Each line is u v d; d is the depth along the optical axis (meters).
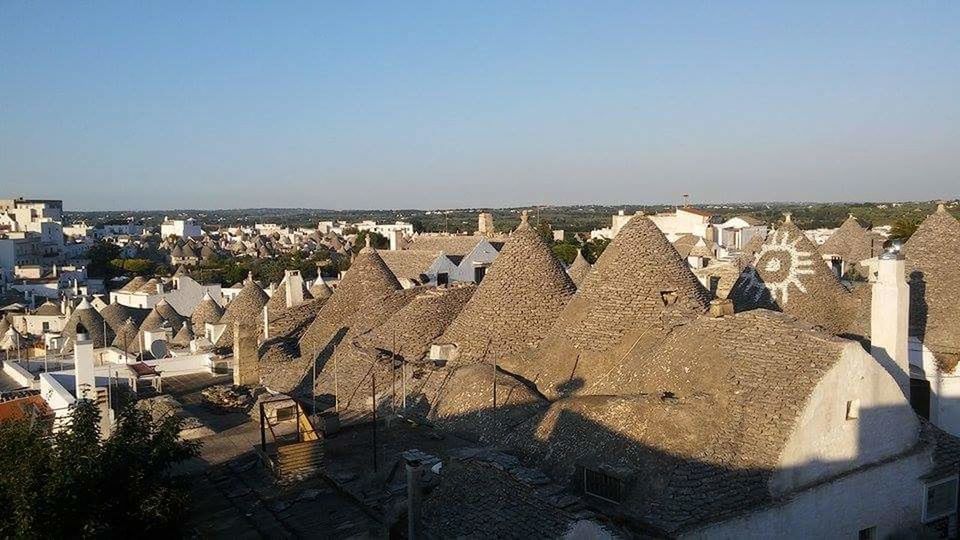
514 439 18.70
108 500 15.01
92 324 52.12
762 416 15.59
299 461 19.48
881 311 19.67
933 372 22.70
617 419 16.50
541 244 26.12
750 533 14.65
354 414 24.28
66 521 14.24
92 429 16.09
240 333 30.97
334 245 173.38
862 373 16.33
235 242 193.62
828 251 44.62
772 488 14.94
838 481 15.94
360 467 19.27
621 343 21.12
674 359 18.02
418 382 24.06
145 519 15.25
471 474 16.47
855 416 16.34
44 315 72.19
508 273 25.66
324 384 28.14
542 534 14.08
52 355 47.78
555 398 21.00
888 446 17.06
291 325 38.50
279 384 30.69
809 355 16.22
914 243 26.22
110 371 33.56
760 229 77.44
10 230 143.25
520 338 24.59
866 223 94.69
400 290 33.91
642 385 18.45
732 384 16.31
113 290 98.94
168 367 35.62
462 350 25.17
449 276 52.16
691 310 21.08
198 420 25.64
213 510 18.06
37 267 113.38
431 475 17.42
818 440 15.68
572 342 22.14
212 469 20.94
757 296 26.50
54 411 25.84
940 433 18.75
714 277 40.84
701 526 14.05
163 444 16.36
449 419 21.50
